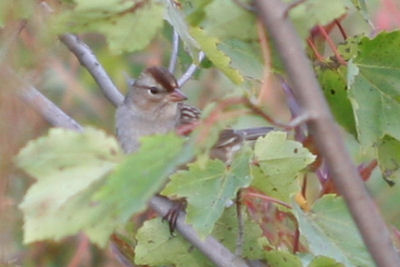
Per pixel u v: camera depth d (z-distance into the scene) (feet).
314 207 11.46
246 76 11.37
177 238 11.58
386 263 9.23
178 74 12.26
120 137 12.01
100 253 11.87
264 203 11.64
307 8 11.12
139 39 11.16
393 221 12.20
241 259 11.51
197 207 11.31
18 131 11.35
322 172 11.60
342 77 11.49
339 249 11.43
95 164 10.34
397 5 11.64
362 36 11.48
